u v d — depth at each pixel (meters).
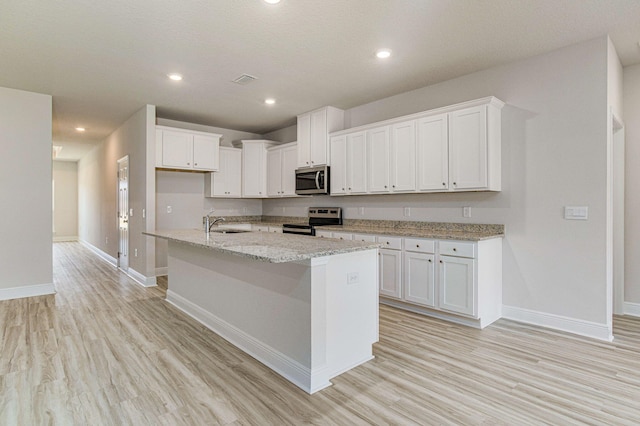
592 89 3.02
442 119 3.66
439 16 2.64
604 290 2.98
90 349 2.81
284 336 2.42
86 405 2.03
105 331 3.21
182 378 2.36
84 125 6.17
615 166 3.58
